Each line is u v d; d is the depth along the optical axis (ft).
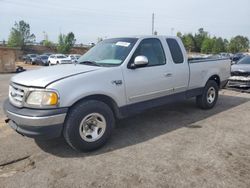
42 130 11.31
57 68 13.99
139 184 10.04
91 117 12.76
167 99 16.78
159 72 15.72
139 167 11.34
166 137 14.90
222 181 10.19
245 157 12.26
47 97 11.34
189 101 24.11
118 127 16.72
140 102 14.98
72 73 12.50
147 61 13.92
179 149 13.19
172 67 16.69
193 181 10.21
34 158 12.29
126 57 14.25
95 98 13.12
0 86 36.52
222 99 25.80
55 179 10.44
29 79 12.04
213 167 11.29
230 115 19.53
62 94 11.54
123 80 13.79
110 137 14.38
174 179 10.36
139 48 14.97
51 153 12.83
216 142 14.11
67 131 12.10
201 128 16.48
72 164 11.68
